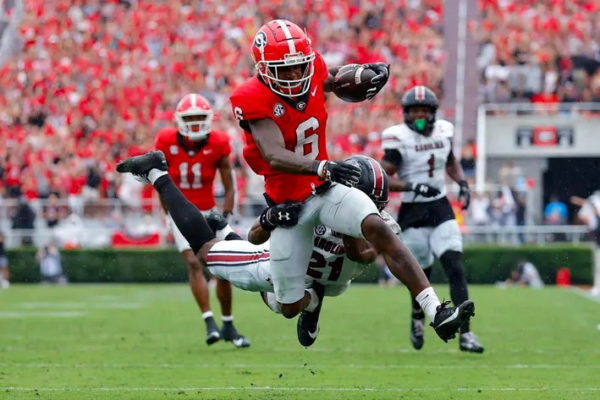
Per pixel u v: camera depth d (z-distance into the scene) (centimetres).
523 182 5575
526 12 6500
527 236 5162
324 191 1438
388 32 6456
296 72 1395
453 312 1320
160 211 5328
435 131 2344
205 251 1645
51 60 6338
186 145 2427
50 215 5350
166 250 5109
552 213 5738
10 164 5781
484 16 6562
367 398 1622
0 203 5416
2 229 5397
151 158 1672
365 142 5841
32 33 6519
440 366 2062
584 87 6288
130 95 6147
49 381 1847
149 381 1841
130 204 5362
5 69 6319
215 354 2291
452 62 6397
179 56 6288
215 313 3388
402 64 6272
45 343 2552
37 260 5150
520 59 6369
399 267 1375
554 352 2316
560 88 6294
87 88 6194
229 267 1612
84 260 5134
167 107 6103
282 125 1425
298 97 1420
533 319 3119
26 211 5341
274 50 1374
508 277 4906
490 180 6238
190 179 2459
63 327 2970
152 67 6259
